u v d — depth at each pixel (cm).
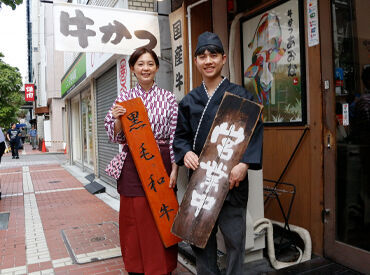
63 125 2261
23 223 500
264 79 388
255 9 393
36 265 341
